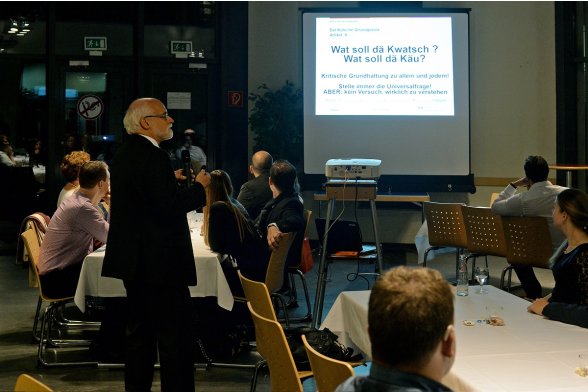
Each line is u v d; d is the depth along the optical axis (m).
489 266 8.34
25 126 9.12
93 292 4.61
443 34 9.27
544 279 7.58
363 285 7.32
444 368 1.58
